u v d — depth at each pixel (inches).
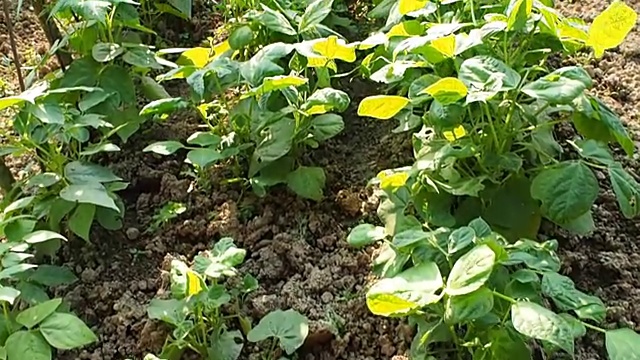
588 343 48.9
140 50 60.8
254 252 55.7
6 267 48.1
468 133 52.1
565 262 52.2
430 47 51.3
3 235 52.6
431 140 53.4
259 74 54.8
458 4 58.8
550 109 54.2
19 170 61.9
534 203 51.4
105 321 52.8
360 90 65.8
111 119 60.5
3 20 73.7
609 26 49.8
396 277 44.0
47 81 61.4
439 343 48.1
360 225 51.2
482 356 44.1
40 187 55.6
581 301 42.9
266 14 59.5
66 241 55.8
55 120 52.4
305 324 49.5
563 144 57.9
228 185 59.4
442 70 54.1
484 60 48.5
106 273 55.7
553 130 58.4
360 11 72.4
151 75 68.6
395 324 50.3
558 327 40.1
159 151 56.0
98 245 57.0
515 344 43.3
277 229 56.7
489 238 44.1
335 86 65.7
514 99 50.0
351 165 60.6
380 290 43.1
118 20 61.7
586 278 52.4
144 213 59.4
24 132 54.0
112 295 54.2
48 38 63.9
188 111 65.1
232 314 51.7
